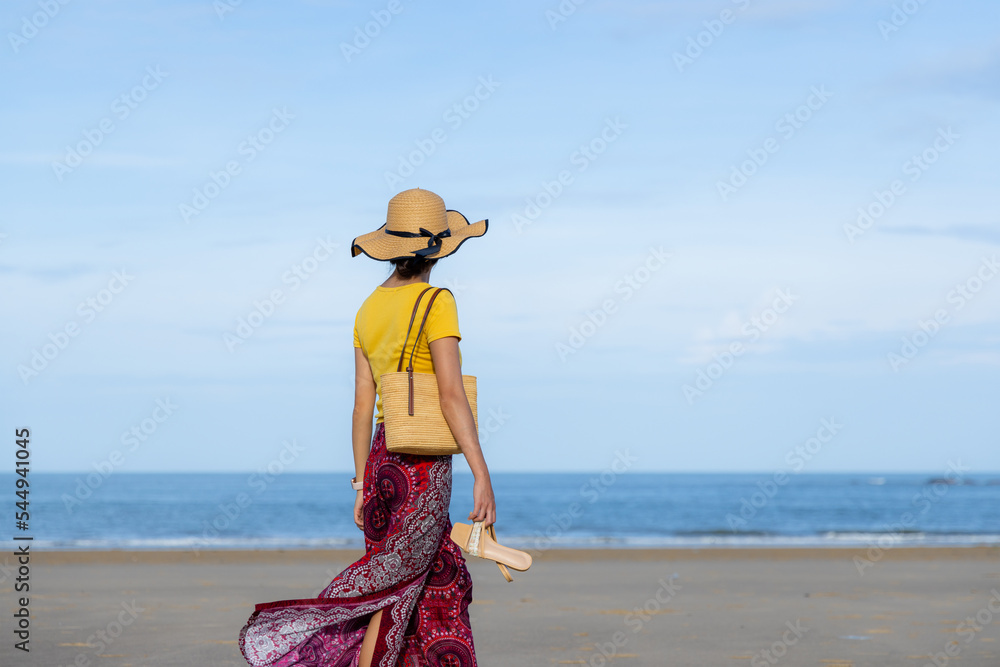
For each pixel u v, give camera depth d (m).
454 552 3.82
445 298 3.72
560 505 70.00
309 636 3.72
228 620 7.77
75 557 13.47
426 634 3.70
